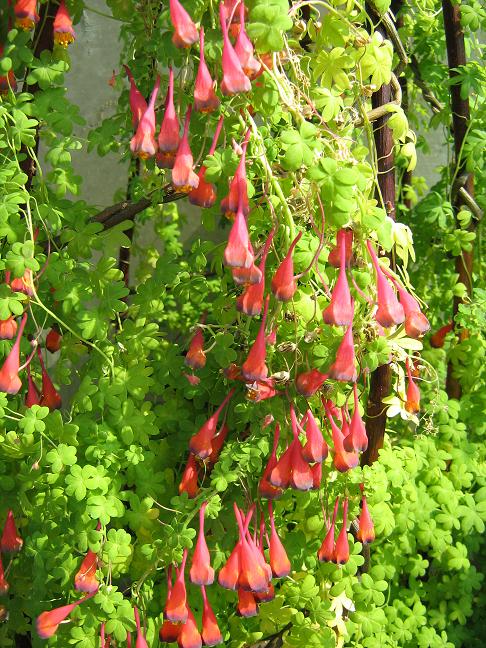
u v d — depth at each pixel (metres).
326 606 0.33
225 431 0.33
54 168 0.31
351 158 0.28
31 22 0.28
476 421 0.41
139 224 0.51
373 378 0.35
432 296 0.47
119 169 0.53
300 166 0.26
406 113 0.47
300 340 0.29
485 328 0.40
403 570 0.40
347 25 0.29
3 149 0.31
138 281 0.49
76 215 0.32
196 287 0.34
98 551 0.29
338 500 0.33
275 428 0.30
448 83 0.40
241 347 0.32
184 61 0.27
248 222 0.30
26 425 0.29
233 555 0.28
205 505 0.29
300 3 0.28
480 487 0.44
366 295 0.29
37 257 0.30
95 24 0.51
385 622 0.35
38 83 0.31
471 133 0.41
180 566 0.29
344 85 0.30
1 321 0.29
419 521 0.39
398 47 0.33
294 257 0.29
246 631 0.35
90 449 0.31
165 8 0.28
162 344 0.36
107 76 0.51
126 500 0.32
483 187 0.44
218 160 0.26
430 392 0.41
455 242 0.41
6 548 0.31
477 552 0.47
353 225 0.28
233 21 0.25
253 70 0.24
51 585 0.32
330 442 0.32
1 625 0.36
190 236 0.54
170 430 0.35
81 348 0.33
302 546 0.34
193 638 0.28
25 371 0.33
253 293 0.26
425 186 0.51
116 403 0.31
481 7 0.40
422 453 0.39
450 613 0.42
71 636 0.31
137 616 0.29
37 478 0.31
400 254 0.33
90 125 0.52
